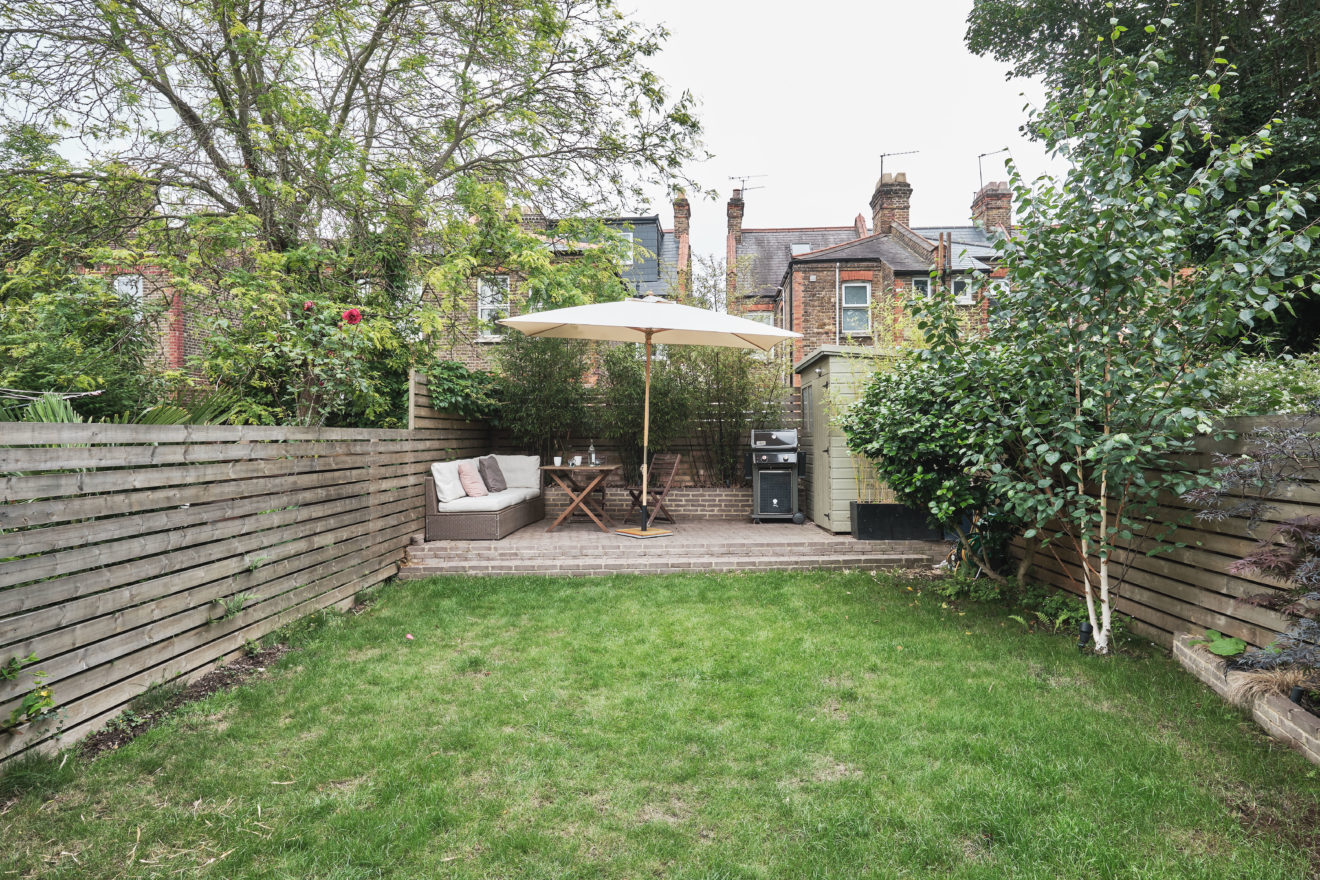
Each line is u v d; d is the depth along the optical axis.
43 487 2.88
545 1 8.80
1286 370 4.67
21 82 7.75
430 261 8.84
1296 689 3.23
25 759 2.77
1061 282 4.23
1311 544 3.08
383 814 2.56
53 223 7.98
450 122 9.10
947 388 5.46
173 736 3.21
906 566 7.21
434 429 8.16
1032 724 3.34
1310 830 2.44
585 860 2.32
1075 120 4.21
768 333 7.32
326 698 3.72
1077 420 4.16
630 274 16.83
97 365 6.37
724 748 3.15
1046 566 6.01
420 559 7.11
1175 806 2.59
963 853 2.35
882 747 3.14
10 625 2.70
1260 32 9.35
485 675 4.14
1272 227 3.63
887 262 16.84
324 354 6.71
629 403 10.12
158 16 7.86
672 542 7.52
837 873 2.24
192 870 2.23
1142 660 4.26
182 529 3.76
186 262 7.71
